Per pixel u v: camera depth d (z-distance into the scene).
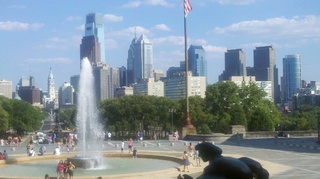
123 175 52.06
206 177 9.44
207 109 156.75
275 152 81.12
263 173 10.04
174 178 50.56
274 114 152.62
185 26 116.56
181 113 154.50
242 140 109.62
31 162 72.62
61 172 50.88
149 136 194.50
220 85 152.25
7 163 70.00
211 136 108.88
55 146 104.81
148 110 183.75
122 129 183.25
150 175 52.97
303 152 80.75
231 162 9.37
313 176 52.50
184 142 103.94
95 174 56.72
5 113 177.38
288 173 55.28
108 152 81.56
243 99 151.12
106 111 189.50
